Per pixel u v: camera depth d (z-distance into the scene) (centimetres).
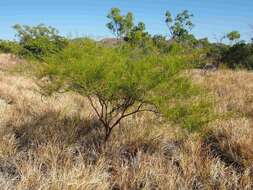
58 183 344
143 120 569
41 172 384
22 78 1042
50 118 582
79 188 341
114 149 467
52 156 423
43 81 458
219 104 729
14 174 396
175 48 419
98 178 372
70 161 417
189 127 431
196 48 429
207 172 410
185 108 422
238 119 609
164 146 494
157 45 431
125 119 592
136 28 2327
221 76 1308
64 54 407
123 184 378
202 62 432
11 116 593
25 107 659
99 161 414
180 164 431
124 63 408
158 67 411
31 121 569
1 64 1491
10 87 870
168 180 381
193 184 396
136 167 413
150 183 385
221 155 489
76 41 428
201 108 434
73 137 494
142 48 435
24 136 511
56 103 687
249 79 1248
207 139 543
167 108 418
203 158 456
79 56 412
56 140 481
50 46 421
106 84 406
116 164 424
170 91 417
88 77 391
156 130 534
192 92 432
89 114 612
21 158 429
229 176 411
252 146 477
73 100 742
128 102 459
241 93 921
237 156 468
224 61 2036
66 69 393
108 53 412
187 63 417
